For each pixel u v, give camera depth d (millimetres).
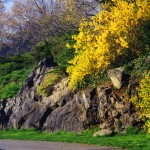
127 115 20453
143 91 20016
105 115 21438
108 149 16625
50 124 24125
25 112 26750
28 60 40500
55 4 61094
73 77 24391
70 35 36406
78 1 35531
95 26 24609
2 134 25453
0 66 40344
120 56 23734
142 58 22078
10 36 68562
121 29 23141
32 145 19000
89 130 21750
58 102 25141
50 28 49469
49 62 29750
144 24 23594
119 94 21406
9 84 34375
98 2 32500
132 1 24781
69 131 22750
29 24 65812
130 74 21891
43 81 27938
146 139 18359
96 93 22734
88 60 23906
